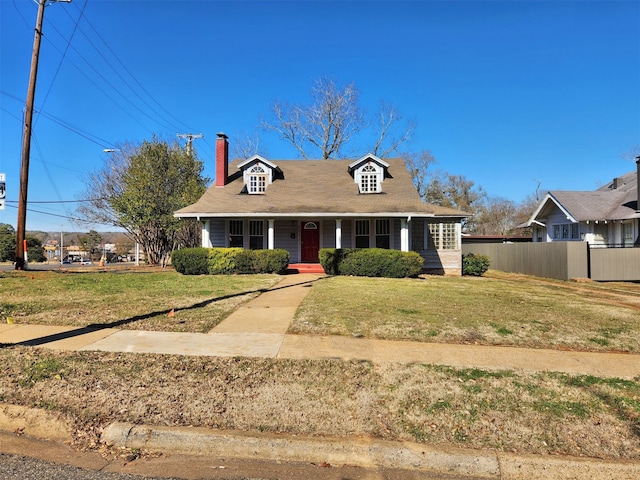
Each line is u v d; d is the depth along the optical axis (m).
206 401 4.16
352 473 3.25
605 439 3.55
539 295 11.20
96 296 9.69
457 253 19.11
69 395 4.26
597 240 21.12
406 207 17.39
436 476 3.23
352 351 5.74
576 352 5.93
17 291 10.34
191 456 3.49
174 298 9.55
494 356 5.66
